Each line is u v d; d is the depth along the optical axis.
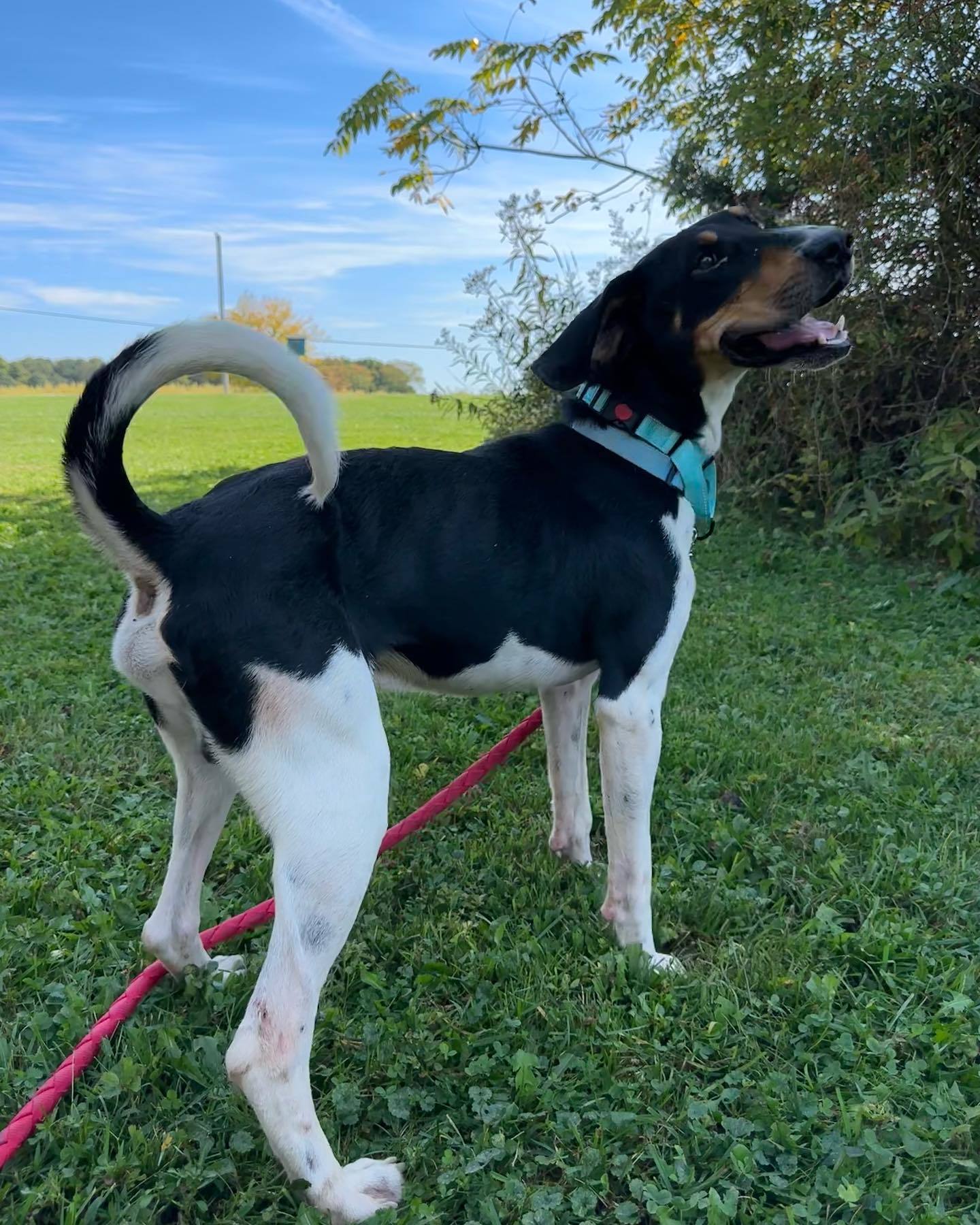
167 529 2.07
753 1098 2.14
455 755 3.84
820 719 4.10
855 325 6.55
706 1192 1.92
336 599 2.12
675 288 2.61
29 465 13.57
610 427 2.59
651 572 2.50
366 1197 1.91
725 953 2.62
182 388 48.38
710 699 4.34
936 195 6.24
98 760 3.74
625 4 8.13
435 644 2.36
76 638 5.10
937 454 6.04
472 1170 1.96
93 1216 1.87
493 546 2.35
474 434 17.12
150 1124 2.08
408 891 3.00
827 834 3.22
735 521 7.55
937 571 6.19
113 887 2.90
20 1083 2.20
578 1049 2.30
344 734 2.01
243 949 2.73
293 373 1.85
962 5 5.87
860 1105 2.09
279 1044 1.86
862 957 2.60
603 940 2.68
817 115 6.33
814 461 6.88
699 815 3.34
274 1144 1.88
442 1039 2.37
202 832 2.42
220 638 2.00
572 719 3.01
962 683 4.45
